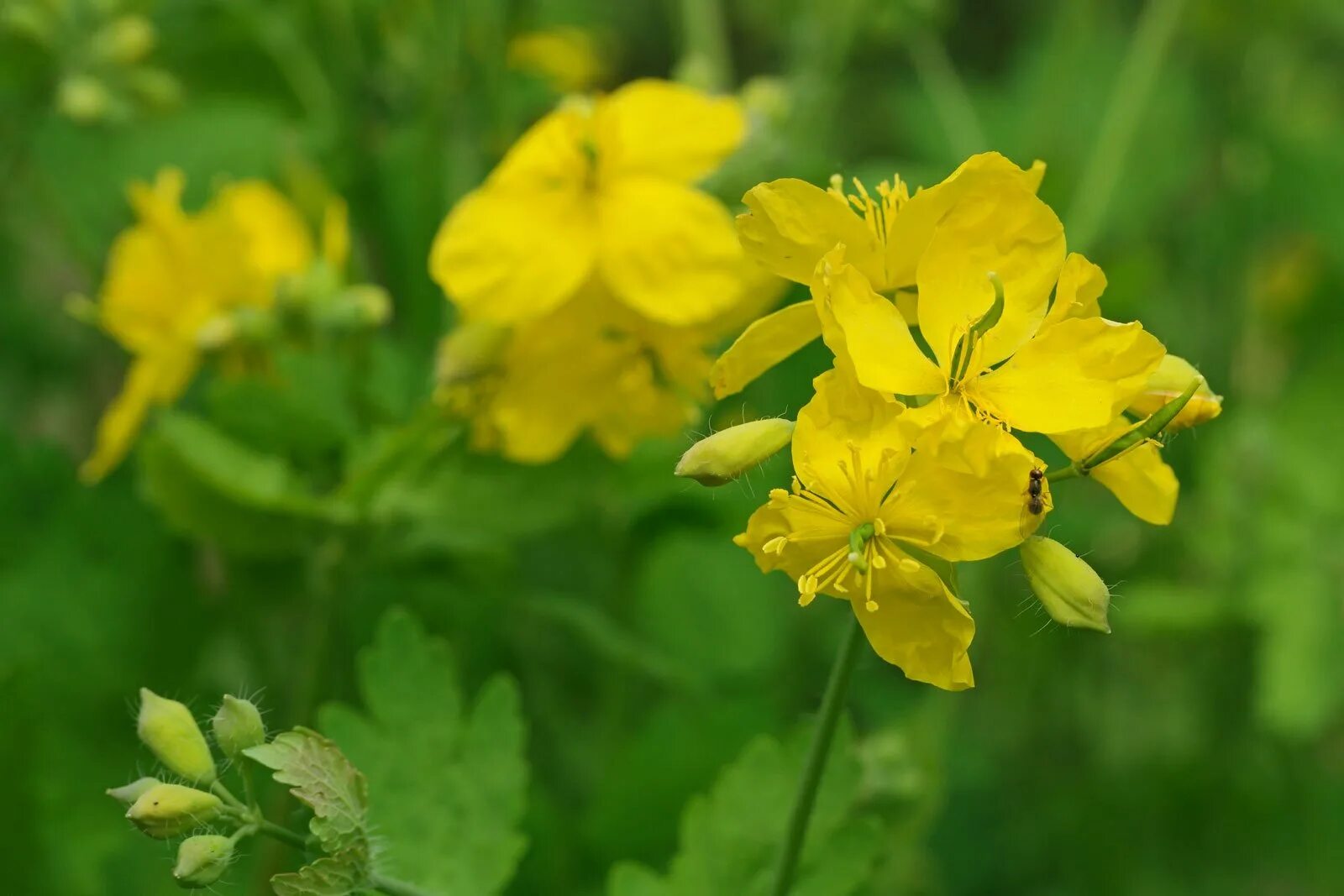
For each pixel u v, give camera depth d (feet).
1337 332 2.25
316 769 1.37
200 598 1.66
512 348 1.54
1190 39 2.53
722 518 1.69
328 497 1.60
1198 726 2.02
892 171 1.85
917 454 1.32
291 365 1.62
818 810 1.46
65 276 2.16
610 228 1.52
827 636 1.94
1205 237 2.43
